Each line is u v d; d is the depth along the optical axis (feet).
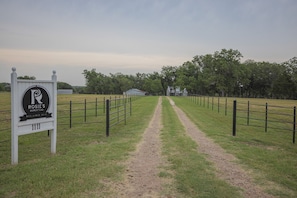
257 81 309.01
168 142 28.40
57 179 16.44
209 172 18.45
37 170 18.22
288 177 17.85
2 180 16.38
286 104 146.61
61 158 21.54
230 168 19.61
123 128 39.27
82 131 36.37
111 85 372.38
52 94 23.31
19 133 20.43
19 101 20.22
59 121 47.57
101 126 41.32
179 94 323.98
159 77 386.52
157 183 16.21
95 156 22.13
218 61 270.26
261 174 18.33
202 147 26.66
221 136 32.96
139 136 32.14
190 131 36.50
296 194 15.03
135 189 15.26
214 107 90.02
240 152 24.63
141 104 101.24
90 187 15.29
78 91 403.75
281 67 300.40
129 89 379.76
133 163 20.38
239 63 274.57
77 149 24.73
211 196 14.35
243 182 16.75
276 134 36.65
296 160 22.21
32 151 24.34
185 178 17.01
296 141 31.71
